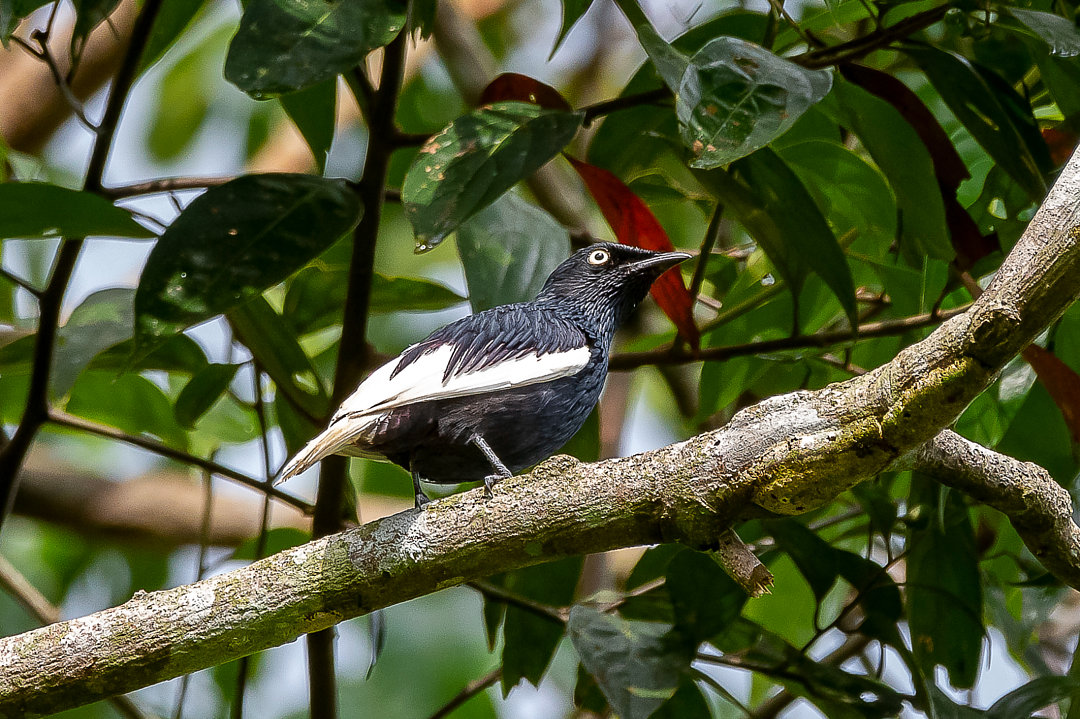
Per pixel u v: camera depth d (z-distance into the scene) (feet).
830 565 32.76
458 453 29.50
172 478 55.26
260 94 27.02
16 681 22.63
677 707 32.35
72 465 53.36
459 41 51.96
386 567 23.40
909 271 36.88
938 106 39.40
